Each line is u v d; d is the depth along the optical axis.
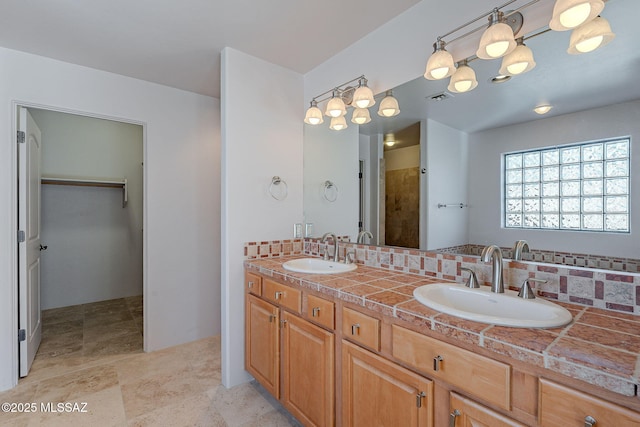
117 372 2.22
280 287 1.75
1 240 1.98
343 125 2.13
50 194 3.56
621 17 1.08
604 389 0.70
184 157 2.73
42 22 1.73
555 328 0.92
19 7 1.59
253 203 2.16
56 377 2.14
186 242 2.75
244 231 2.12
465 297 1.31
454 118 1.55
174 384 2.07
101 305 3.73
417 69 1.65
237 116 2.08
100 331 2.96
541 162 1.28
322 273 1.70
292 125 2.38
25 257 2.12
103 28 1.80
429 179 1.66
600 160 1.13
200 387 2.05
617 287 1.07
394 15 1.73
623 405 0.68
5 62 1.99
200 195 2.83
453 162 1.56
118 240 3.99
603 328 0.92
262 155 2.21
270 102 2.25
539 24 1.23
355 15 1.73
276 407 1.84
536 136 1.29
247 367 2.06
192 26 1.80
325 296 1.46
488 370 0.88
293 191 2.39
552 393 0.77
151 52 2.09
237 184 2.08
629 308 1.05
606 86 1.11
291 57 2.19
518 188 1.35
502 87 1.38
